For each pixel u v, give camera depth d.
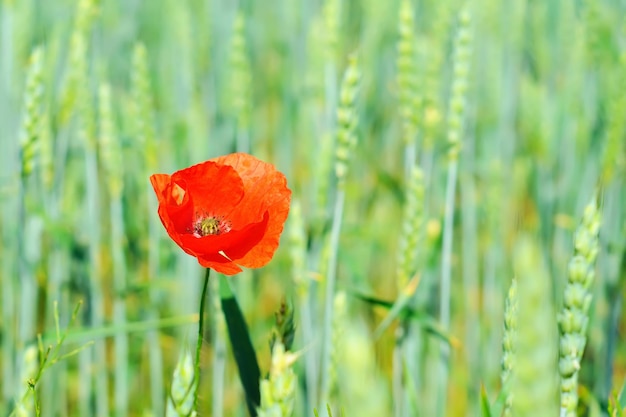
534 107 1.51
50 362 1.06
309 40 1.53
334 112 1.40
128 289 1.38
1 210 1.47
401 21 1.27
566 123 1.58
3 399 1.39
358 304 1.47
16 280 1.41
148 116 1.38
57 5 1.76
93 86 1.46
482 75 1.65
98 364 1.40
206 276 0.97
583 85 1.51
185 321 1.17
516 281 0.97
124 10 1.98
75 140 1.58
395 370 1.22
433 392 1.41
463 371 1.52
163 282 1.36
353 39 1.90
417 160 1.46
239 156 1.01
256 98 2.24
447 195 1.23
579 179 1.59
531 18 1.60
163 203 0.97
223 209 1.00
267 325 1.46
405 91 1.28
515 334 0.97
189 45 1.58
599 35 1.44
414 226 1.18
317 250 1.33
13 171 1.46
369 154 1.67
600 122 1.49
